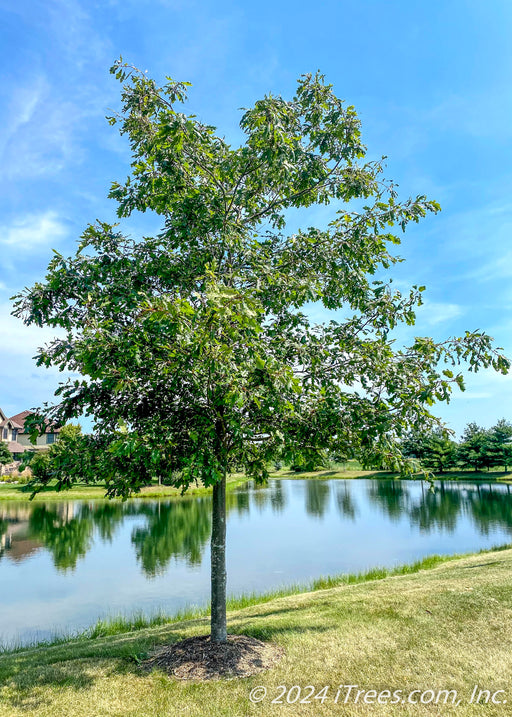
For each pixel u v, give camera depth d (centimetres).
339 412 592
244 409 607
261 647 639
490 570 1067
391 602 816
